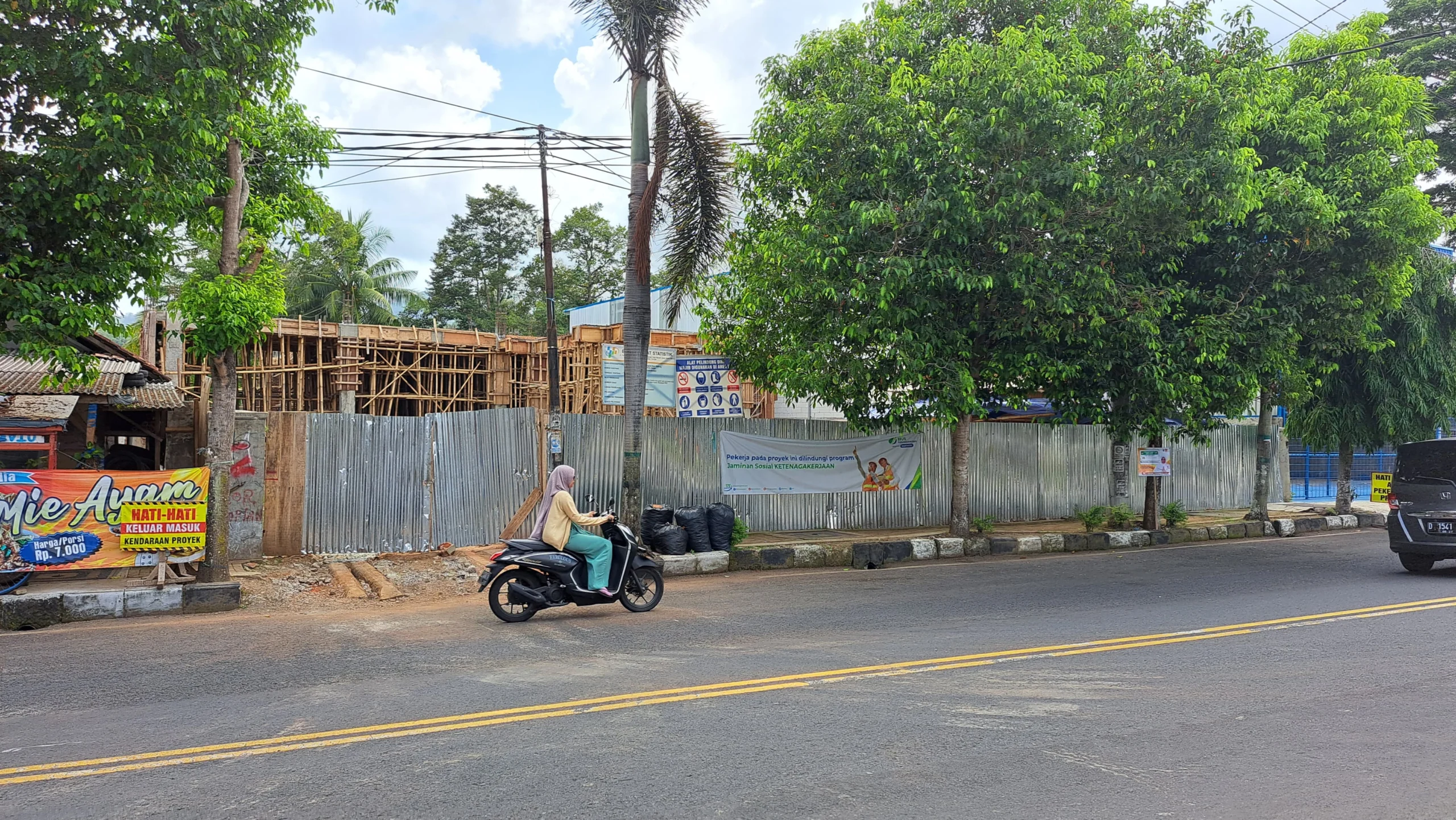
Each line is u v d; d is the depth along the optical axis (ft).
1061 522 58.90
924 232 38.19
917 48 40.55
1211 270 46.78
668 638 26.12
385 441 42.57
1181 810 13.09
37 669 22.94
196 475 32.35
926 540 45.80
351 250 125.49
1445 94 91.45
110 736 17.16
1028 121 35.65
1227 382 46.11
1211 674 21.02
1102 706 18.44
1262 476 57.93
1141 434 48.08
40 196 28.63
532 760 15.39
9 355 41.09
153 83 28.91
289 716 18.31
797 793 13.80
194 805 13.58
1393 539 37.88
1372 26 51.49
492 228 146.92
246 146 35.47
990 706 18.48
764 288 45.34
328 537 41.45
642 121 42.47
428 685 20.72
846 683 20.34
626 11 40.09
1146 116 38.58
